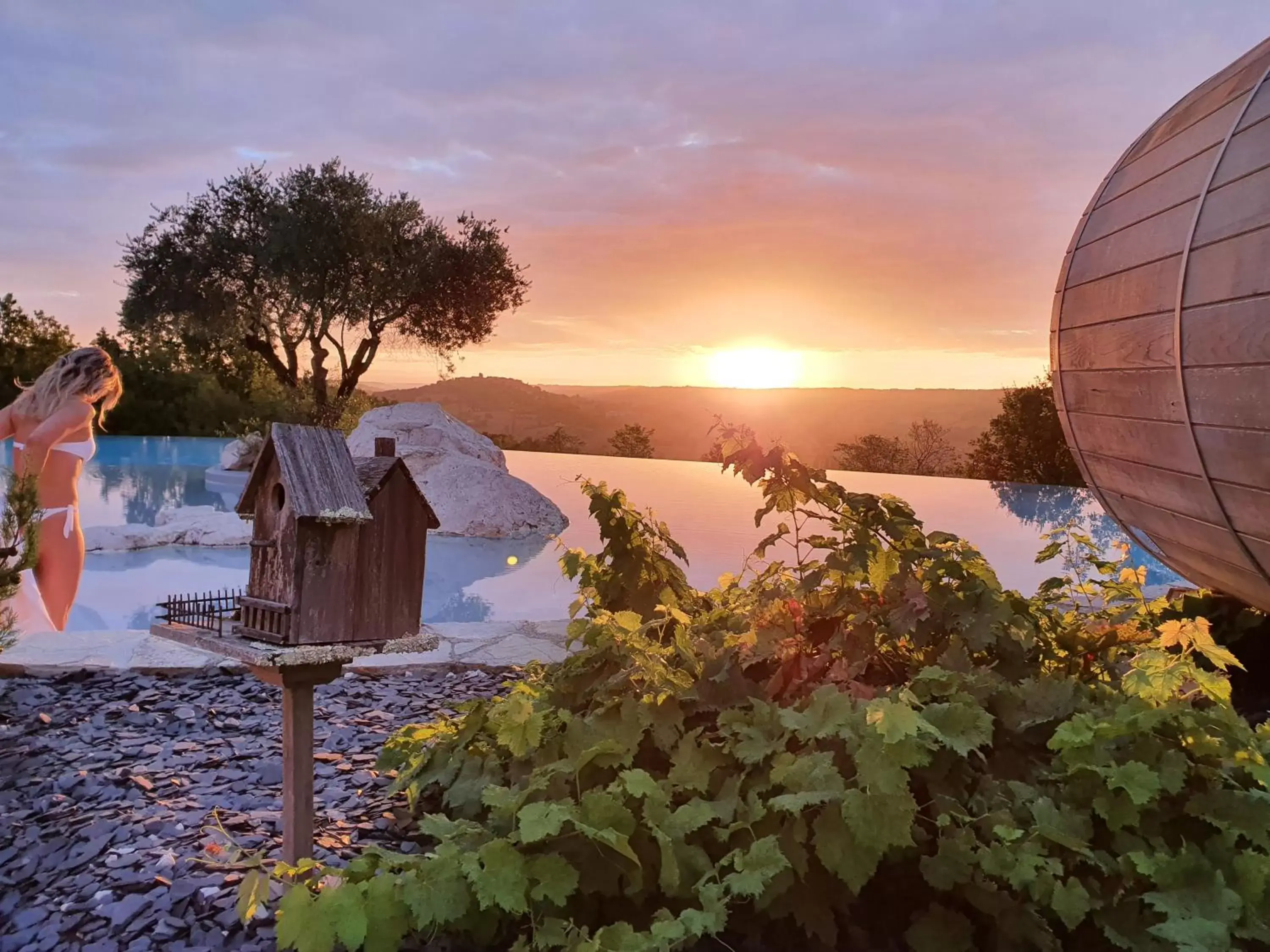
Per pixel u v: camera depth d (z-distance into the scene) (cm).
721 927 139
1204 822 165
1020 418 1415
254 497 187
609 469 1476
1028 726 185
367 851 158
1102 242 255
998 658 210
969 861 153
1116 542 300
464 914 151
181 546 809
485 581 707
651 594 247
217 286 1355
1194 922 135
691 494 1176
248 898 147
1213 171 205
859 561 200
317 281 1348
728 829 163
